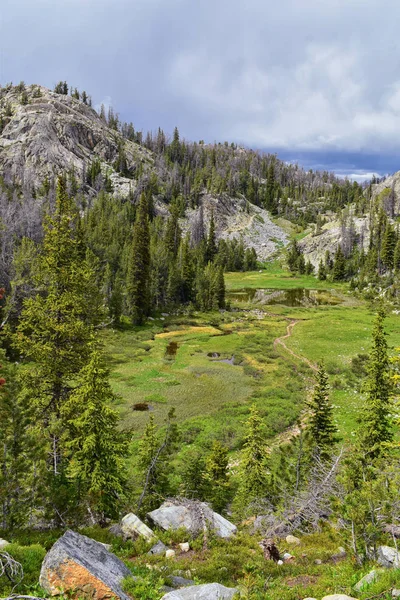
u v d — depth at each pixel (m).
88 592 8.22
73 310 20.12
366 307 95.12
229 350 58.84
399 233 131.38
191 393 41.91
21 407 14.12
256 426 20.77
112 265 89.88
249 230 197.00
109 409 17.47
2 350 21.38
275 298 109.75
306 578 11.04
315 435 22.61
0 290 14.92
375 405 22.59
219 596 8.69
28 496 13.72
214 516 15.98
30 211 84.69
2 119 187.12
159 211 180.12
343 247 153.75
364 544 11.30
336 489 15.90
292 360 54.12
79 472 16.52
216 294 91.12
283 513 16.39
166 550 13.33
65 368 19.67
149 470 18.97
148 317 77.88
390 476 13.14
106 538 14.14
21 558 9.75
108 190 179.38
